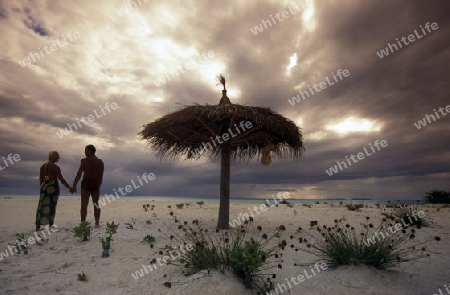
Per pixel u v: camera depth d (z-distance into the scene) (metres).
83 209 6.41
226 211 6.89
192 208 11.66
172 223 7.41
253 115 6.23
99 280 3.33
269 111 6.64
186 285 2.97
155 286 3.12
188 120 6.54
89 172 6.49
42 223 5.92
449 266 3.57
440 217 8.20
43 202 6.00
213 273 3.10
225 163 7.20
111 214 9.20
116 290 3.05
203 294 2.75
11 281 3.26
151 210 10.48
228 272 3.12
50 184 6.07
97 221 6.59
